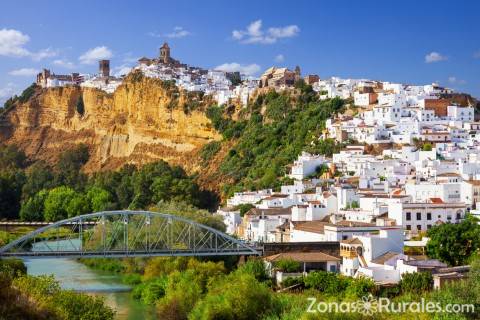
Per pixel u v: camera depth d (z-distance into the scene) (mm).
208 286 163375
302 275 161625
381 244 169500
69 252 188750
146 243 194750
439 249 166250
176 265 193500
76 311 119062
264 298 137125
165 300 157625
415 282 141125
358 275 156375
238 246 196750
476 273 131250
